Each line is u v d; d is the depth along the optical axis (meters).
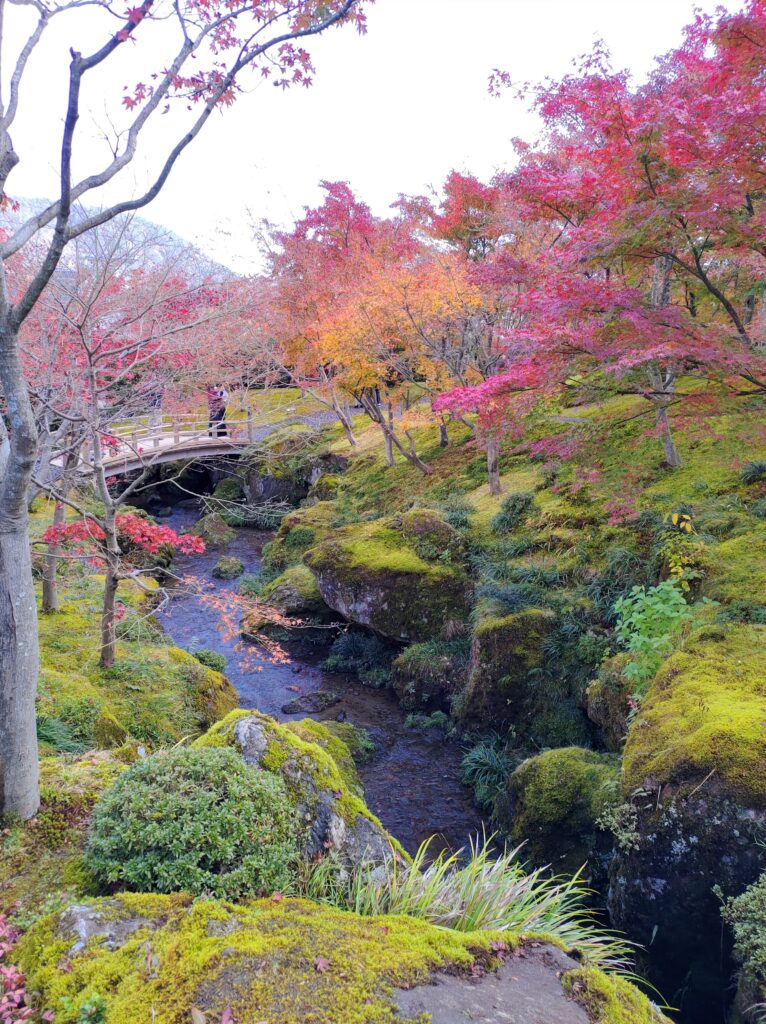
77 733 7.02
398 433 23.62
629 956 5.56
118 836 3.86
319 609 14.45
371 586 12.64
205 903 3.34
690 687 6.35
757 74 6.43
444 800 8.77
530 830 7.07
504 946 3.46
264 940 3.11
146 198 3.97
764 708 5.71
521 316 12.85
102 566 10.16
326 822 4.46
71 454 8.83
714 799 5.09
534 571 11.32
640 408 9.71
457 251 16.70
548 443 8.72
